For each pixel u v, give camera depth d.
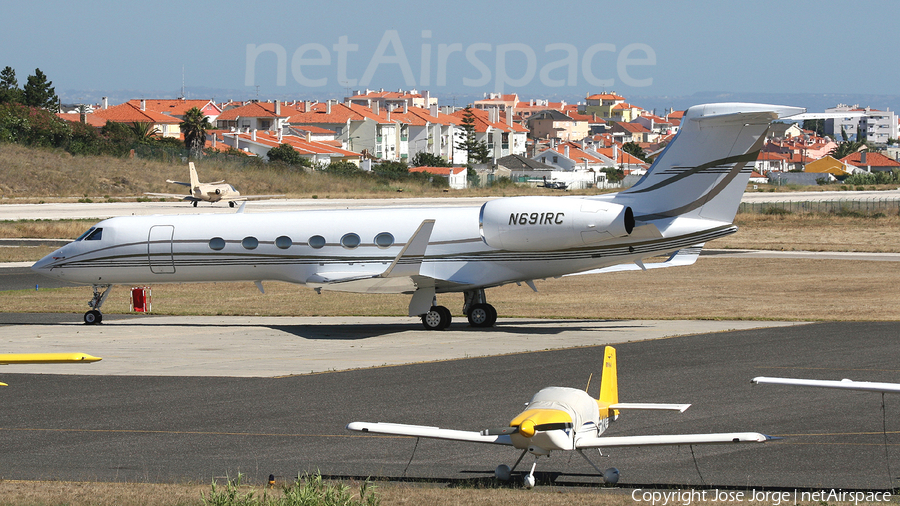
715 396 69.38
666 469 50.22
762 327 106.06
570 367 81.88
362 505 41.12
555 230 103.06
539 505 42.16
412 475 49.88
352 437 58.84
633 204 105.88
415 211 111.06
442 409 66.31
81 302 139.50
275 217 113.25
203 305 137.12
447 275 107.75
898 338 96.12
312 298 145.50
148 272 114.88
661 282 162.75
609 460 52.12
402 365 84.06
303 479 48.12
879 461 51.38
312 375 79.81
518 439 43.81
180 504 42.56
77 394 72.75
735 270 180.38
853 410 64.31
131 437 59.38
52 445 57.50
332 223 111.12
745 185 103.50
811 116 96.75
